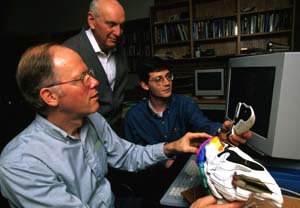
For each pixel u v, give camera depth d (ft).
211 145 2.34
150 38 13.17
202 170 2.28
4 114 4.99
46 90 2.52
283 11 10.85
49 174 2.53
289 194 2.58
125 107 10.19
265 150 2.84
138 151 3.59
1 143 4.84
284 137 2.63
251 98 3.25
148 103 5.60
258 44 11.89
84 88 2.62
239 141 2.69
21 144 2.52
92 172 3.01
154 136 5.57
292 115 2.55
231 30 11.79
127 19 13.75
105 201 3.12
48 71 2.48
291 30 10.65
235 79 3.85
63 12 14.99
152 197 3.93
